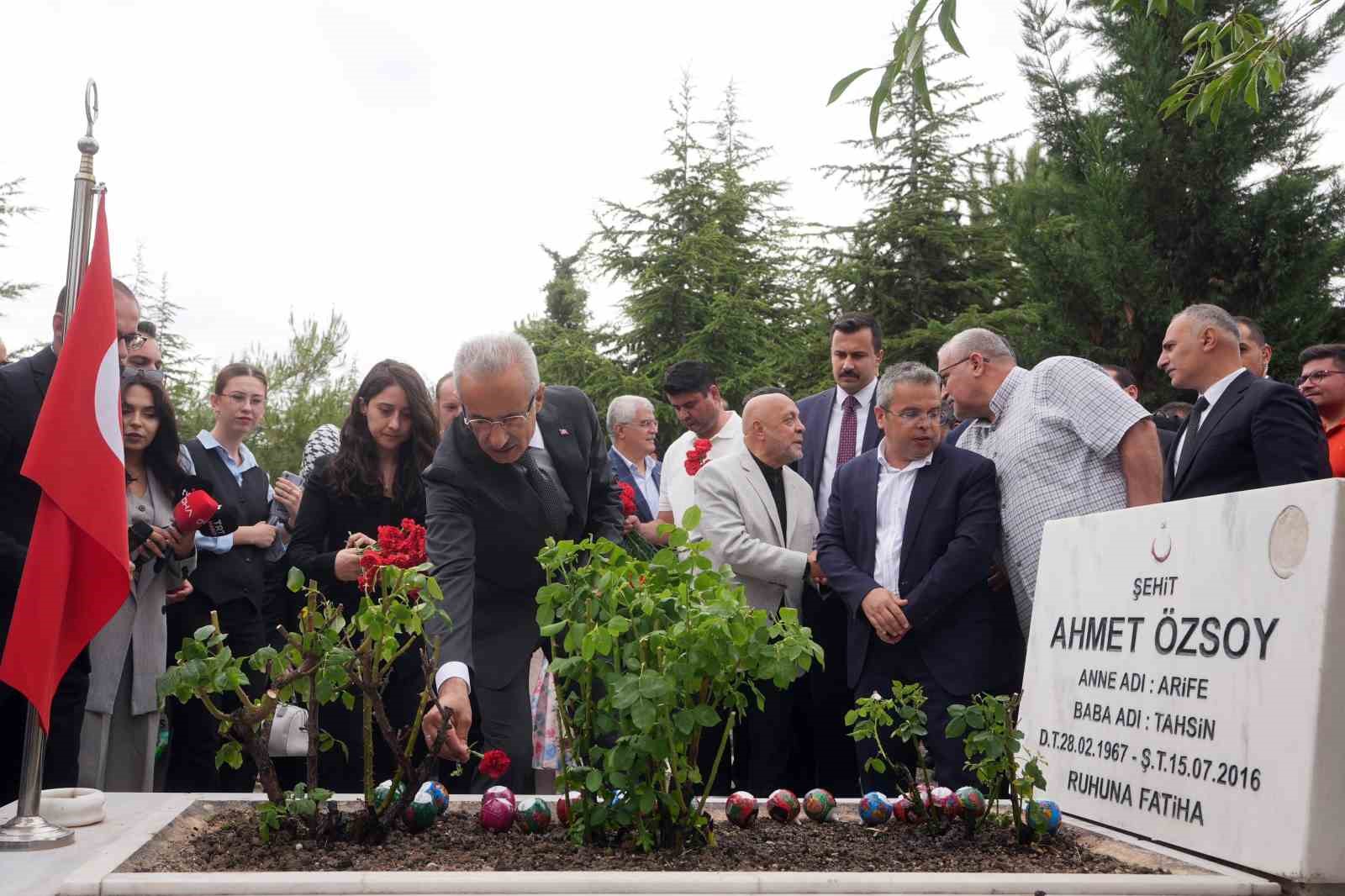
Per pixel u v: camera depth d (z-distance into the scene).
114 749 4.16
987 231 21.19
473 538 3.47
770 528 4.68
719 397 5.96
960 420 5.61
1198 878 2.11
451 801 2.79
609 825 2.36
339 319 19.61
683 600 2.33
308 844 2.29
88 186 2.66
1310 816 2.09
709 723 2.23
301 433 18.83
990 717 2.52
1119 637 2.78
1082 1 15.23
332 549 4.55
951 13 2.78
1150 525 2.72
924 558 4.07
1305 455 3.72
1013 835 2.54
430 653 3.23
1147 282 15.05
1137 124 15.32
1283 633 2.24
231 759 2.32
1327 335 14.88
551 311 37.19
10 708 3.46
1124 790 2.66
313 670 2.34
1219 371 4.10
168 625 4.70
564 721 2.43
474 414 3.30
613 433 6.77
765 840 2.47
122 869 2.04
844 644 4.58
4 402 3.55
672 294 23.09
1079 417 4.07
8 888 1.98
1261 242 14.95
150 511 4.42
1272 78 3.47
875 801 2.64
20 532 3.57
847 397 5.30
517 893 1.93
